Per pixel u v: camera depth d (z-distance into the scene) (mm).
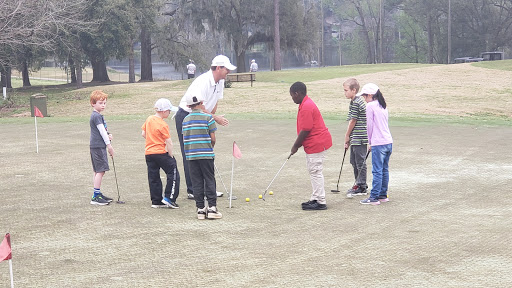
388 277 5922
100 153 9258
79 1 43188
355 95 9844
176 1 66688
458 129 19297
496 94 33531
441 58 88250
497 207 8922
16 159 13602
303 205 8984
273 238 7430
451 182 10883
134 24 49375
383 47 106188
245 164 12961
